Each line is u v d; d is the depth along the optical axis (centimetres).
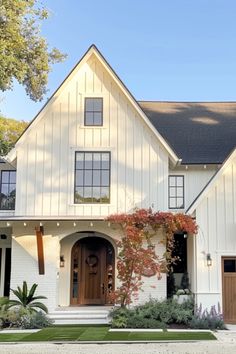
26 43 1833
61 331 1538
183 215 1734
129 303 1719
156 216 1742
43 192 1880
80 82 1973
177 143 2259
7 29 1634
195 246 1753
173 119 2477
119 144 1925
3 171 2209
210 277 1734
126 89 1939
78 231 1872
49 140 1919
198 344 1291
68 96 1959
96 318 1755
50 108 1944
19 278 1823
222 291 1730
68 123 1936
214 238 1758
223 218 1770
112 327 1614
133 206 1878
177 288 1891
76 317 1748
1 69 1574
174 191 2150
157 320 1659
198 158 2161
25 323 1638
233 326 1661
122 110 1950
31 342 1331
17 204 1866
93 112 1955
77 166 1912
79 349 1216
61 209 1870
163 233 1809
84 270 2020
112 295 1731
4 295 2195
